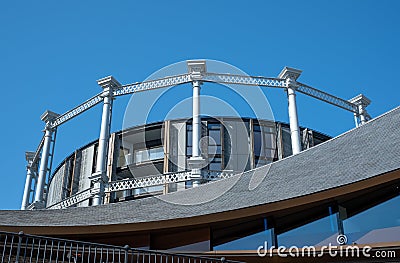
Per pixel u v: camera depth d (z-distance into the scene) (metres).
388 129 13.05
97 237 12.28
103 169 20.88
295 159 14.86
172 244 12.01
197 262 11.12
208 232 11.80
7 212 14.32
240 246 11.54
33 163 28.11
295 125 21.34
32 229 11.85
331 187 10.46
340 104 24.19
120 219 13.09
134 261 11.86
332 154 13.62
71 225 11.88
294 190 11.78
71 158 29.88
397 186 10.29
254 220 11.61
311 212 11.24
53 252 11.83
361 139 13.61
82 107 23.95
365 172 10.77
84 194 20.88
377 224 10.29
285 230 11.35
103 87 22.97
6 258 11.38
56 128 25.58
